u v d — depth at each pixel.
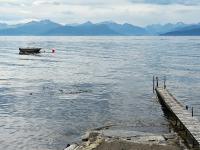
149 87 76.50
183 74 98.50
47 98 63.66
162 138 35.97
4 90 71.69
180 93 70.81
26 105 57.84
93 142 33.69
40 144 38.03
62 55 168.62
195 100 63.78
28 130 43.34
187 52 185.88
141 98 64.38
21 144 38.06
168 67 115.75
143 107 56.66
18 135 41.31
